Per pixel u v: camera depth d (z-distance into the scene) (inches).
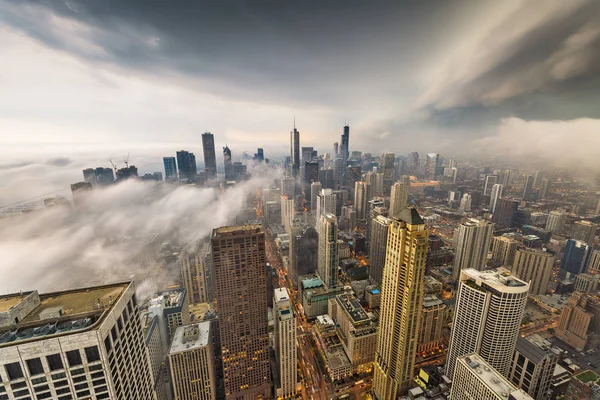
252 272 6309.1
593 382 5059.1
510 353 5708.7
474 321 5994.1
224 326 6412.4
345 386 7509.8
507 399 3927.2
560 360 6717.5
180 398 6314.0
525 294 5408.5
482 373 4461.1
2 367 1916.8
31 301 2295.8
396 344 5816.9
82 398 2153.1
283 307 6899.6
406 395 5964.6
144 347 2910.9
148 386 2933.1
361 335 7716.5
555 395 5782.5
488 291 5782.5
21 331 2086.6
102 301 2407.7
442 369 7165.4
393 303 5743.1
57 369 2041.1
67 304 2374.5
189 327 6884.8
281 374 6983.3
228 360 6628.9
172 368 6112.2
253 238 6136.8
